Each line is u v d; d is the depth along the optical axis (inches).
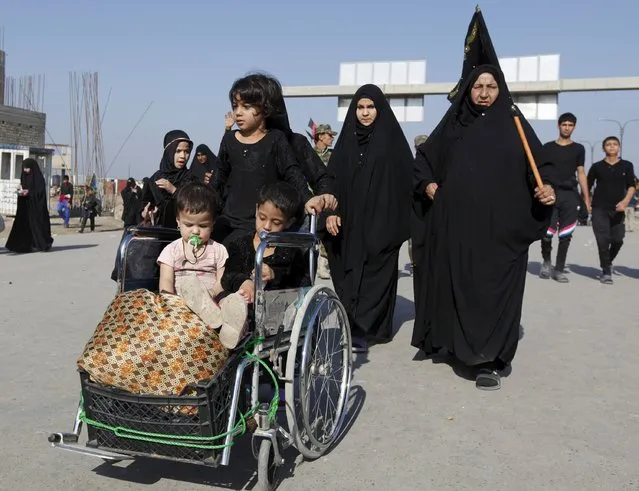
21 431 147.5
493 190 180.9
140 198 231.1
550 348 221.5
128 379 111.2
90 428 115.7
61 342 224.4
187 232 134.6
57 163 1796.3
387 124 215.2
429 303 196.5
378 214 211.0
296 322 125.2
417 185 199.6
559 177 371.2
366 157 212.5
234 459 134.6
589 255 524.1
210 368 112.4
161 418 110.2
